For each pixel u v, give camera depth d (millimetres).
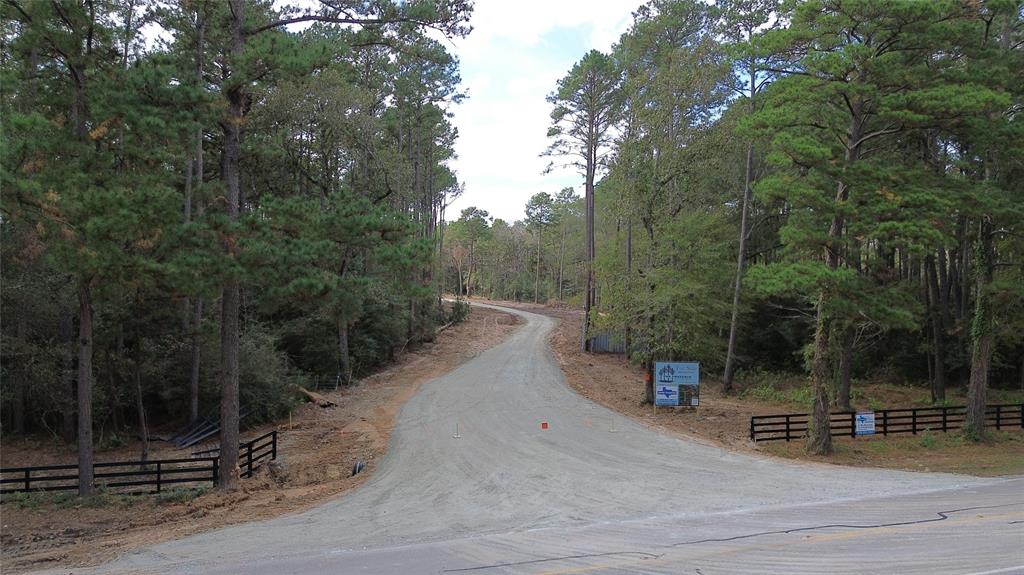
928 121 18359
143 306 22406
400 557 8672
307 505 13930
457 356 44406
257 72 16219
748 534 9414
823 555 7859
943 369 36406
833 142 20562
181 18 21188
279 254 15078
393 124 36844
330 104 29828
